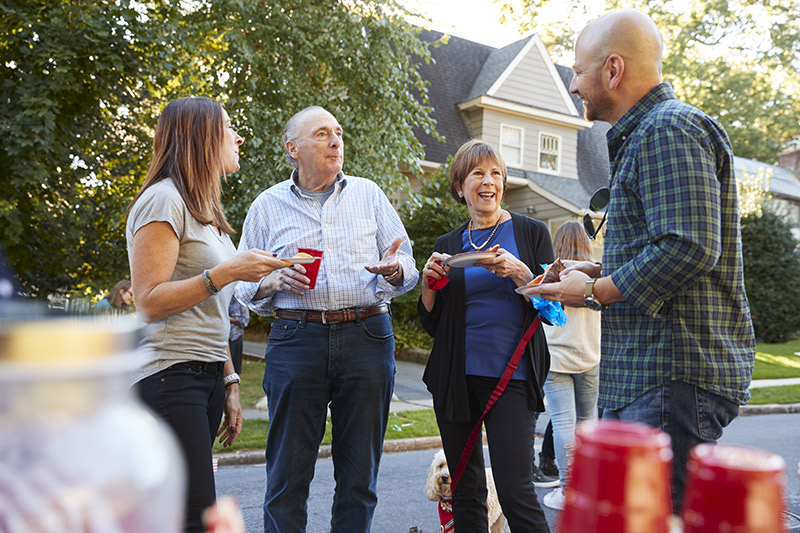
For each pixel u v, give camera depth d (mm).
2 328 492
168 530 560
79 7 8641
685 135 1748
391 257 2824
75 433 485
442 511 3387
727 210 1801
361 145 10594
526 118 19438
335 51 10773
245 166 9898
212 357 2223
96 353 496
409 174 17234
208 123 2283
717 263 1807
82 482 480
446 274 2885
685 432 1795
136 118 10172
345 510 2871
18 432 472
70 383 480
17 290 1006
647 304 1762
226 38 9875
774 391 10586
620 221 1923
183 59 10023
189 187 2242
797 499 4754
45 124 8133
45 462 475
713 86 30516
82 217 9547
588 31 2012
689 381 1790
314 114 3023
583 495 609
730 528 622
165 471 549
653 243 1769
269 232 3074
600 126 22781
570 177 20375
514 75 19250
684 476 1792
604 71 1946
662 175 1755
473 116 18938
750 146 33156
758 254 19984
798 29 27578
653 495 590
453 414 2812
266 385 2961
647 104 1912
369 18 11047
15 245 8891
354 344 2875
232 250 2443
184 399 2121
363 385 2877
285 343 2881
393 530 4258
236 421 2768
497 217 3092
